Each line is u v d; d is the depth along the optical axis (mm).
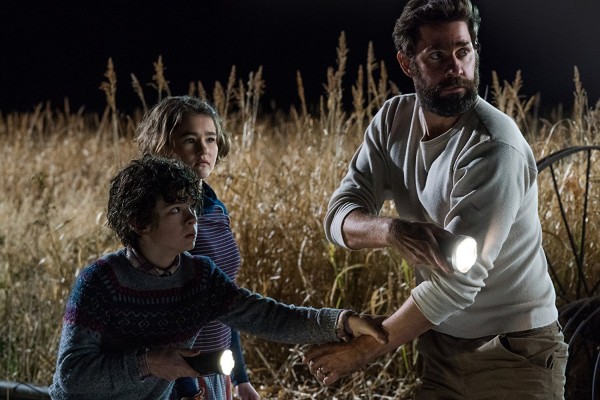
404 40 3691
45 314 6328
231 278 3998
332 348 3701
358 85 7352
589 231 6016
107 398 3211
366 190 4031
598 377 5336
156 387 3301
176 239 3277
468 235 3516
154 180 3244
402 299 5805
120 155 7926
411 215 3975
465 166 3596
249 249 6383
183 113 4031
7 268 6992
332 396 5699
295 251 6352
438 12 3596
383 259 6164
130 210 3240
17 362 6008
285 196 6672
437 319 3564
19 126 13086
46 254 7332
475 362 3793
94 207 8805
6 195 9477
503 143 3578
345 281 6074
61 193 9680
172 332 3342
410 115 3936
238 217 6496
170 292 3332
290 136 8055
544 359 3770
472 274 3510
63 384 3184
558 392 3848
